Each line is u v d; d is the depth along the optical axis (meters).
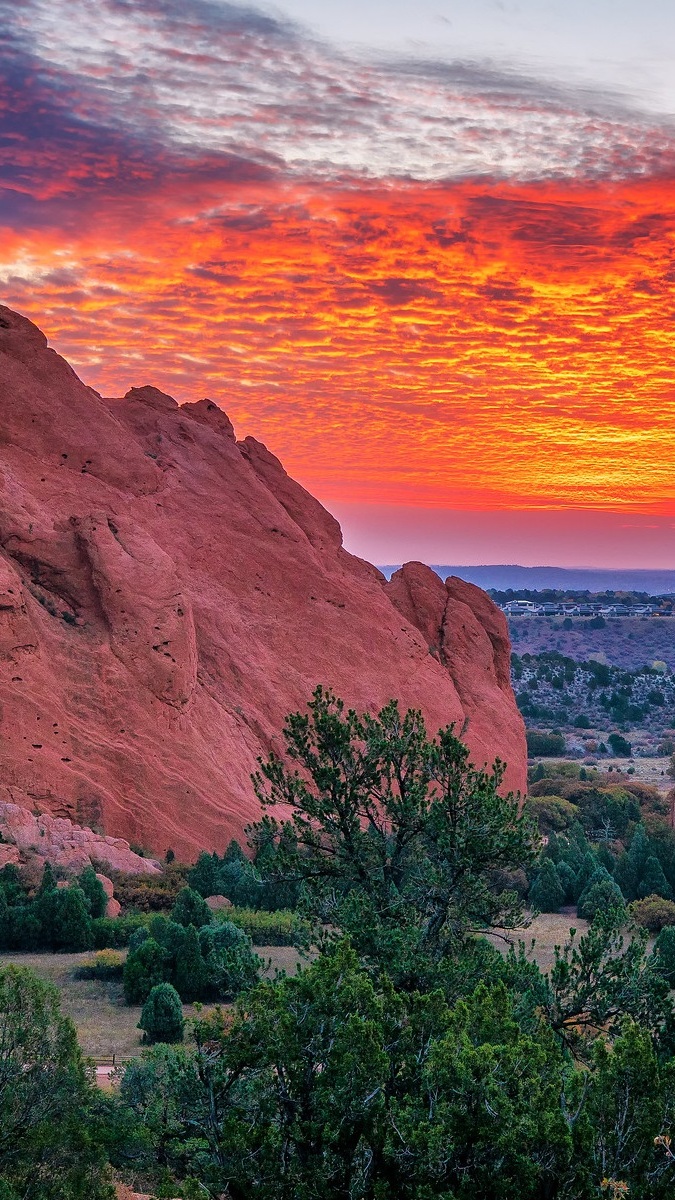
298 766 82.00
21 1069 21.97
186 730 75.38
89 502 80.94
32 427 81.62
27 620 70.38
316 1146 18.38
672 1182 17.88
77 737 70.19
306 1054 19.06
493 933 28.95
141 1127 24.95
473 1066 17.75
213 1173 18.39
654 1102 18.59
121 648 74.12
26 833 62.53
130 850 67.31
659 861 74.75
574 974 26.39
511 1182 17.25
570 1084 18.92
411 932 26.59
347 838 29.83
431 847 29.53
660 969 26.94
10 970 22.86
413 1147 17.44
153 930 51.19
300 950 28.34
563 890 70.00
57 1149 21.50
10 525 74.56
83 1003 46.78
